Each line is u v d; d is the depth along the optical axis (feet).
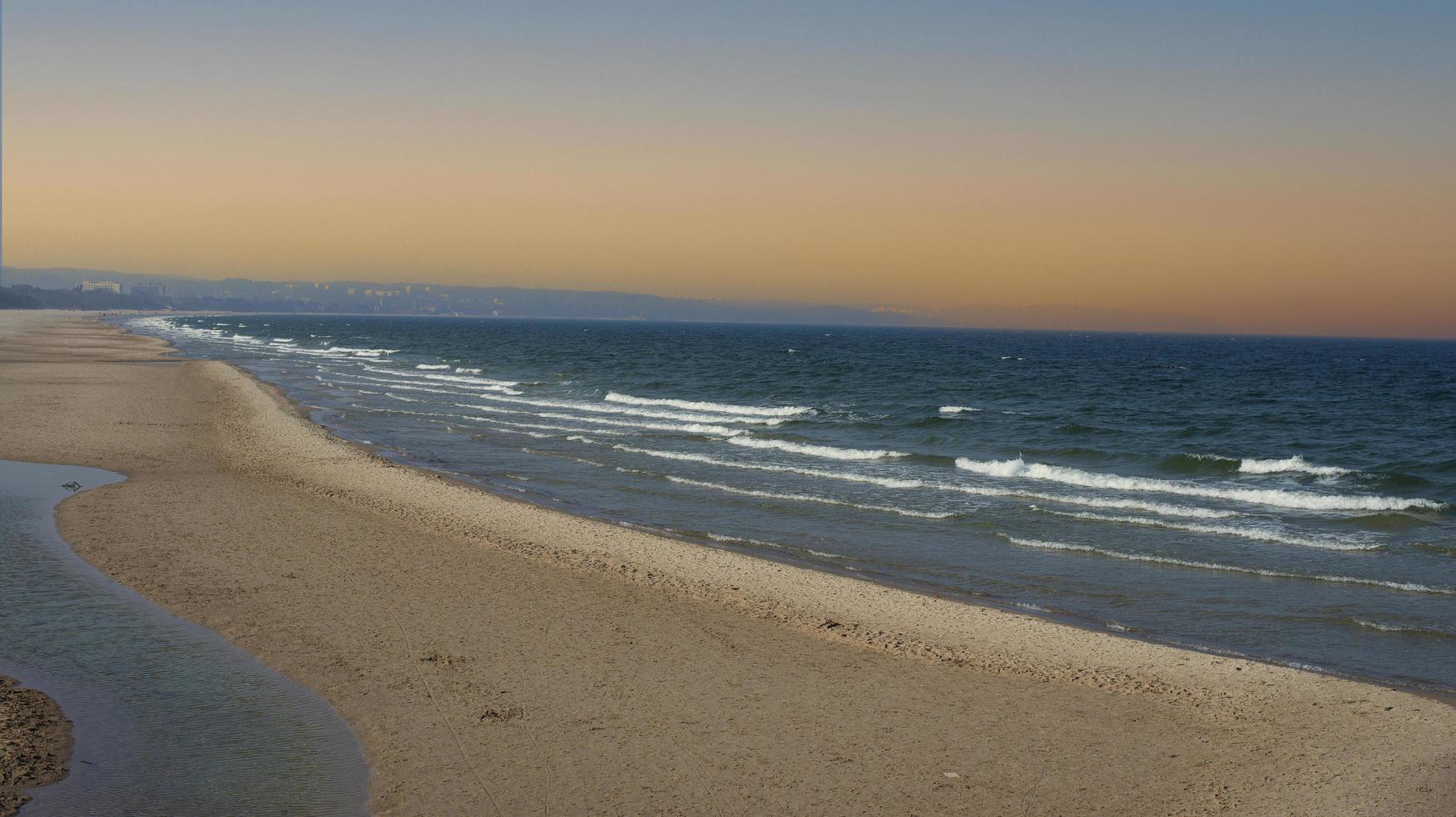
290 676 32.22
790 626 39.29
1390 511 64.54
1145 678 34.01
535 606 40.96
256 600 40.50
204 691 30.71
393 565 46.98
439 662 33.83
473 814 23.41
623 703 30.63
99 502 59.41
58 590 40.96
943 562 51.44
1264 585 47.24
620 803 24.09
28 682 30.78
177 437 89.56
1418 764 26.94
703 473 79.10
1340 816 23.84
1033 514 63.26
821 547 54.60
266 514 57.52
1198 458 86.43
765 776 25.71
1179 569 50.19
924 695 32.04
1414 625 40.98
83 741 26.73
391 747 27.07
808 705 30.86
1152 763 27.12
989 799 24.70
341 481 69.26
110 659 33.14
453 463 83.10
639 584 44.93
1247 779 26.08
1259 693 32.68
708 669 34.04
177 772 25.20
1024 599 44.93
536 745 27.32
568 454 88.53
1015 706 31.27
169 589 41.63
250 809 23.40
